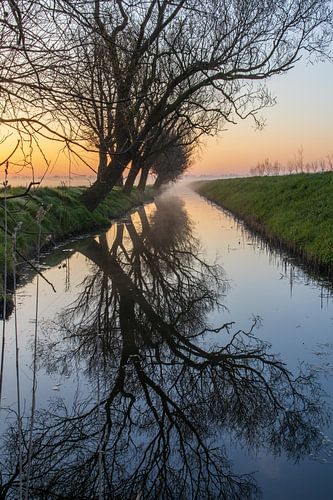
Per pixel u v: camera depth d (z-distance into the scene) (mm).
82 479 3994
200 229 21547
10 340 6965
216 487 3828
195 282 10992
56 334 7328
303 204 17312
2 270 9500
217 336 7469
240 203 28141
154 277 11484
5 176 3062
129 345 7035
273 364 6309
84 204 19984
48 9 3025
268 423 4879
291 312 8453
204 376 5984
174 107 15844
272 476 4004
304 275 11328
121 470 4133
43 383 5672
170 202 45906
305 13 15828
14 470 4082
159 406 5227
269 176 37344
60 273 11562
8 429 4656
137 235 19016
